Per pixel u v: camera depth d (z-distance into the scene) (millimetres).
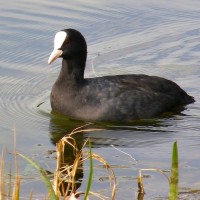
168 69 16250
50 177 10492
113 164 11156
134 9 18953
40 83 15180
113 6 19000
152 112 13648
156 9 19062
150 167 11062
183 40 17688
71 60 13594
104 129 12961
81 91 13547
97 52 16953
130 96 13547
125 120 13398
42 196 9820
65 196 9305
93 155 9859
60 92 13648
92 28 17844
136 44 17406
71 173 9883
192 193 10047
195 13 18938
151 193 10055
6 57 16031
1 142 12078
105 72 16062
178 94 14320
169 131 12945
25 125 13008
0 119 13250
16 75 15375
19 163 11070
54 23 17703
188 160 11414
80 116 13398
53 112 13758
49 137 12469
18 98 14375
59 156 10188
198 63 16578
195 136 12664
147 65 16469
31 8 18453
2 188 9133
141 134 12758
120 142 12336
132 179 10539
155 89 13992
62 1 19062
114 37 17625
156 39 17672
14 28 17281
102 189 10156
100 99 13438
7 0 18844
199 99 14688
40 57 16203
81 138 12469
